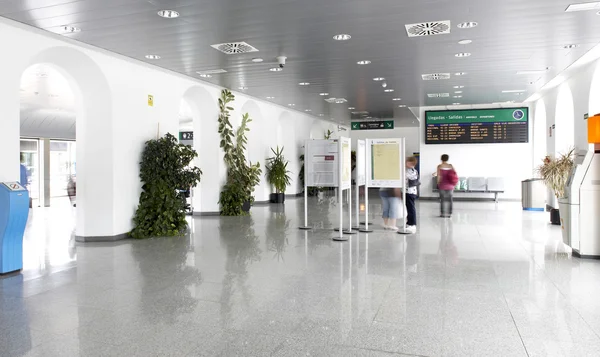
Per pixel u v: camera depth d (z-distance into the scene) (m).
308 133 18.34
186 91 10.55
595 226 6.04
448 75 9.55
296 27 6.15
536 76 9.76
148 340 3.34
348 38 6.69
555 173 9.38
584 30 6.32
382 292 4.55
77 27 6.04
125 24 5.94
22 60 6.02
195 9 5.39
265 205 14.09
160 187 8.27
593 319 3.73
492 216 10.89
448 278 5.10
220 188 11.41
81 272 5.53
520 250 6.70
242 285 4.86
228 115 11.41
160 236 8.22
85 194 7.80
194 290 4.68
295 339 3.34
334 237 7.92
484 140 14.62
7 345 3.27
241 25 6.04
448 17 5.73
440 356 3.03
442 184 10.88
